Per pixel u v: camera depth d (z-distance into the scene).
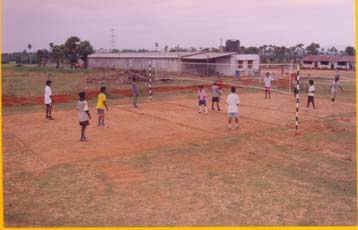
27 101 21.23
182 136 13.30
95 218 6.96
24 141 12.62
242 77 37.53
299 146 11.97
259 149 11.61
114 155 10.95
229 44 55.66
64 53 60.53
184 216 7.02
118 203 7.62
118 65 52.59
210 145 12.08
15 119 16.61
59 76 37.41
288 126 14.98
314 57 73.62
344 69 69.62
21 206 7.50
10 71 45.97
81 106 12.47
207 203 7.59
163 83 31.25
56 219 6.92
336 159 10.55
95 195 8.02
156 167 9.87
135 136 13.30
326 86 31.66
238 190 8.26
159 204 7.56
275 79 33.00
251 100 22.81
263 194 8.03
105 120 16.30
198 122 15.84
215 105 20.81
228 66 41.44
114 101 22.23
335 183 8.68
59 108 19.75
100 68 53.28
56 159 10.57
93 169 9.71
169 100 22.81
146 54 51.12
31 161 10.40
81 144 12.20
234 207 7.40
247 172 9.45
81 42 61.09
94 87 27.42
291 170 9.61
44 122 15.91
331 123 15.55
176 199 7.80
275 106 20.30
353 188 8.37
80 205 7.54
